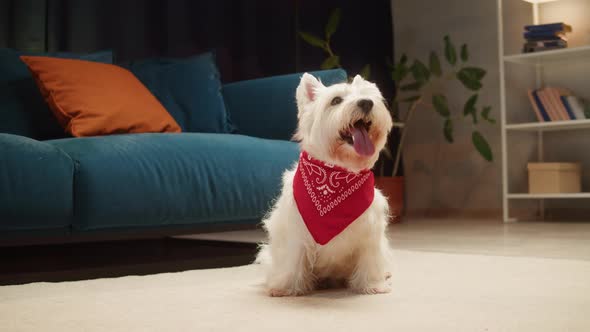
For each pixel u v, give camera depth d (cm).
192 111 297
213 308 144
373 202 167
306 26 509
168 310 142
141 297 159
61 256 305
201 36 432
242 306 147
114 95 259
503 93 475
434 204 572
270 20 478
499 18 479
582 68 502
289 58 491
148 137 218
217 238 391
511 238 331
